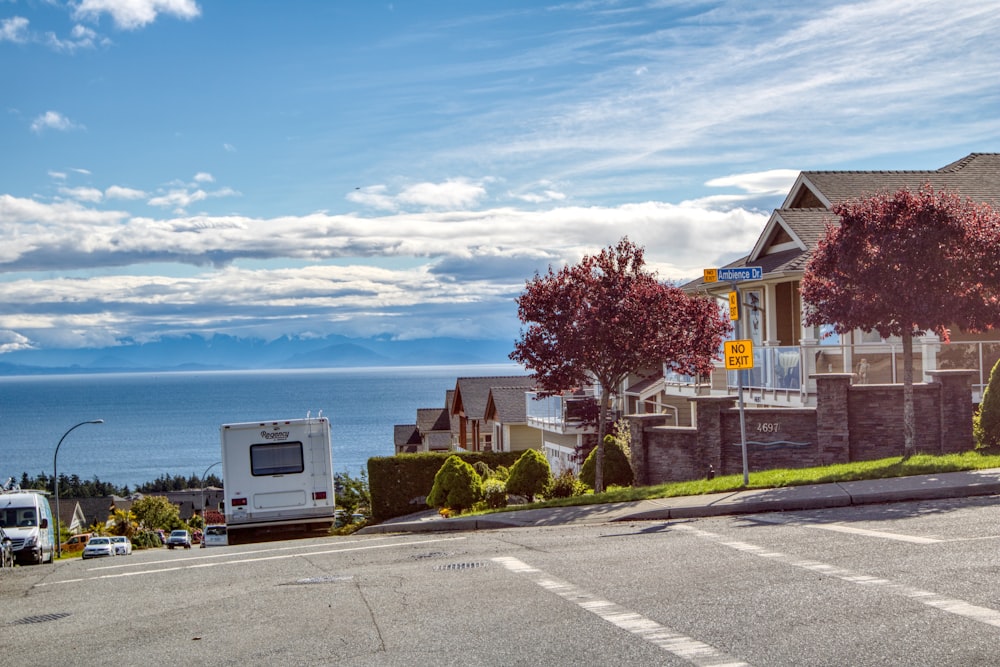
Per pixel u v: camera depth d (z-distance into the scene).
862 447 21.52
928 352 22.86
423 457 33.25
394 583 11.48
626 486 27.06
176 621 10.16
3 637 10.06
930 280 18.56
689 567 11.07
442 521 20.16
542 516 18.45
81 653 8.97
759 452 22.73
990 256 18.41
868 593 9.12
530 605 9.57
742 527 14.29
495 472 32.66
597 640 8.05
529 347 23.98
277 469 25.45
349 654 8.16
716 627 8.24
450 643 8.27
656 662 7.33
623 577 10.76
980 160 32.41
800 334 29.31
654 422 25.41
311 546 17.28
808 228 27.97
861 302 18.88
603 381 24.19
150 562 16.72
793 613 8.54
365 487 37.09
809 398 23.88
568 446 40.19
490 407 50.66
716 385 30.05
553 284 23.81
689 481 23.03
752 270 19.86
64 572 16.09
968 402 21.12
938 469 17.47
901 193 18.98
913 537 12.09
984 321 18.66
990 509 14.05
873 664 7.00
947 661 6.98
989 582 9.32
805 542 12.29
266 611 10.28
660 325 23.61
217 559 16.11
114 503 114.06
